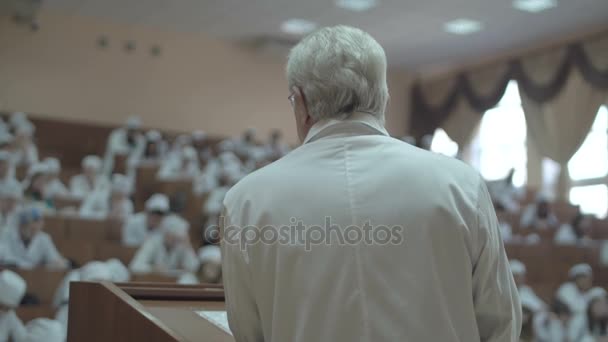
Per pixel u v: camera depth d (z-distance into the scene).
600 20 11.02
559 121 11.95
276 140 12.24
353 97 1.26
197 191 9.20
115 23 12.70
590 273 6.95
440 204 1.16
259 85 13.61
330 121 1.28
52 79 12.16
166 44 13.02
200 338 1.32
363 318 1.13
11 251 5.91
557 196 12.38
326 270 1.16
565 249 8.70
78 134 11.82
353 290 1.14
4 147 9.55
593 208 11.91
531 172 12.74
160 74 12.94
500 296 1.16
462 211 1.17
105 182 8.71
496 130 13.39
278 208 1.20
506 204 10.64
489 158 13.45
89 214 7.87
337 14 11.36
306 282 1.16
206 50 13.30
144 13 12.12
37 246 6.01
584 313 6.72
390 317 1.12
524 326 6.52
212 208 8.00
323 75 1.27
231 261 1.22
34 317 4.49
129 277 5.27
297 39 12.98
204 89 13.22
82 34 12.43
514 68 12.69
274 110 13.68
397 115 14.59
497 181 11.67
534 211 10.31
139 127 11.91
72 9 12.09
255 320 1.23
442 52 13.14
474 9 10.74
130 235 7.00
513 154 13.05
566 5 10.43
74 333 1.52
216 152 12.13
